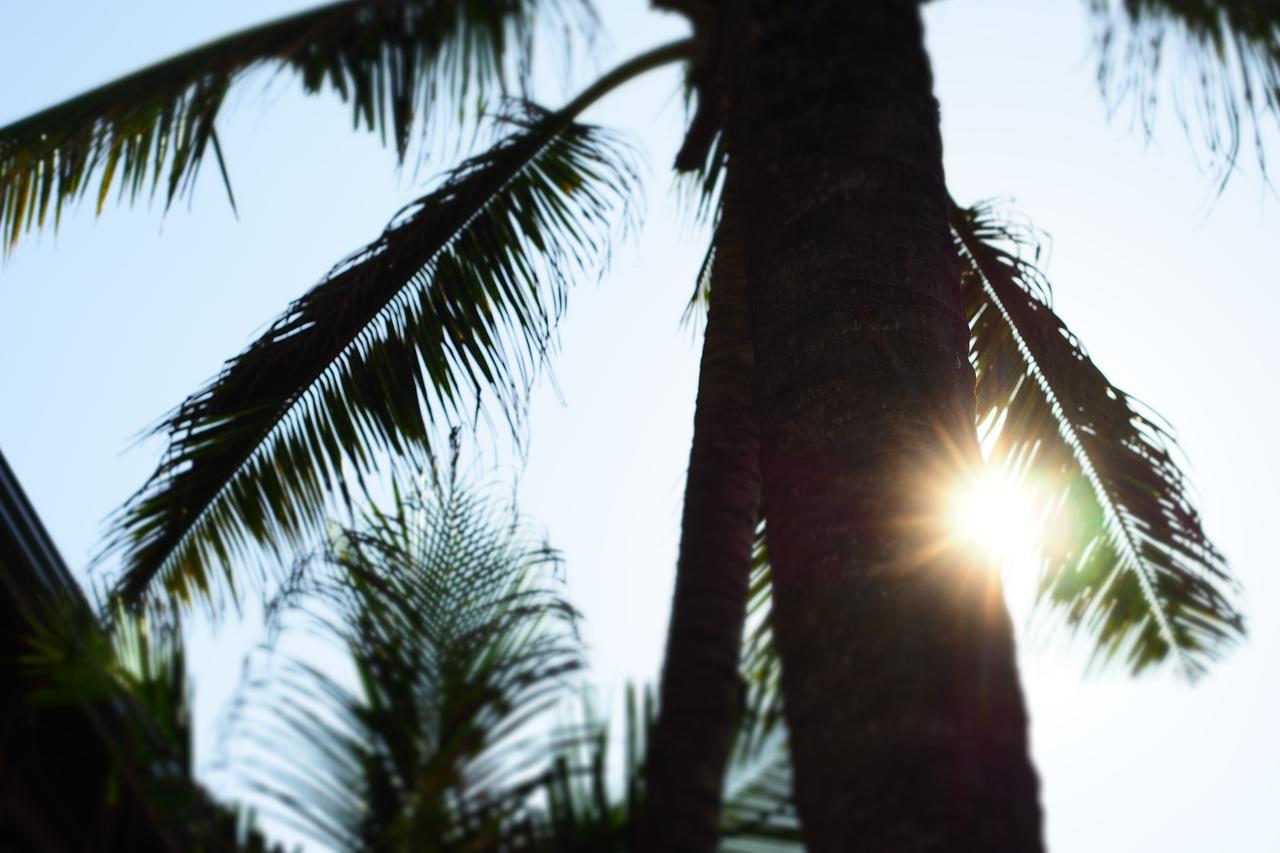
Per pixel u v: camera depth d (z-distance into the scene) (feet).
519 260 21.29
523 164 21.67
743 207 14.02
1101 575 21.59
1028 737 9.13
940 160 13.96
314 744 9.50
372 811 9.33
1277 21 19.84
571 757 9.41
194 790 9.25
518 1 22.80
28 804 11.77
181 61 21.83
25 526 12.87
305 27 22.24
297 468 19.45
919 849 8.46
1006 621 9.89
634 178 21.98
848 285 12.42
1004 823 8.53
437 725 9.99
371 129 22.38
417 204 20.75
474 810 9.18
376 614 10.71
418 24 22.80
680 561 11.35
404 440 19.92
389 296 20.44
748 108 14.37
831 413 11.52
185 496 18.52
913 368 11.81
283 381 19.53
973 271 22.43
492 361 20.63
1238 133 19.57
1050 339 21.75
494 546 11.69
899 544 10.32
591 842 9.09
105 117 21.39
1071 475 21.71
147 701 9.69
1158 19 20.35
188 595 18.39
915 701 9.16
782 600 10.50
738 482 12.30
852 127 13.57
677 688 9.76
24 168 21.18
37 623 10.98
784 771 9.96
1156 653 21.39
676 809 8.86
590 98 23.44
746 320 14.10
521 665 10.28
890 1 14.82
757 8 14.96
